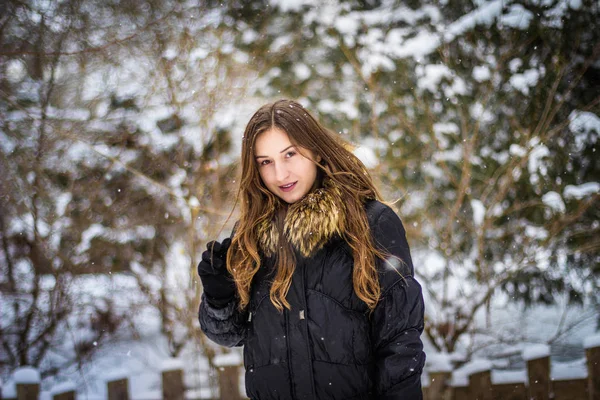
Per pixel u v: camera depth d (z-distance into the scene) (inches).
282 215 64.6
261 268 64.1
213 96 175.2
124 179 188.4
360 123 206.1
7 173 160.9
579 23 184.7
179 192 177.5
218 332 66.1
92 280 183.8
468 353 164.7
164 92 183.5
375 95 195.8
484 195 178.5
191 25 181.3
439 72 191.2
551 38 186.9
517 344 183.9
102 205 185.9
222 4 197.3
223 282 63.4
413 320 59.7
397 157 197.2
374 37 198.2
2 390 117.1
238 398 123.4
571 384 118.0
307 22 210.1
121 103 194.9
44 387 164.4
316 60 212.8
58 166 184.4
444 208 198.2
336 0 209.2
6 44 163.3
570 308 204.2
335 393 59.0
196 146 188.4
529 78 187.5
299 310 60.1
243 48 203.8
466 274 177.5
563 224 171.3
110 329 177.8
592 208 187.9
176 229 184.2
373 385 60.5
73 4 163.8
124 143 187.0
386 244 61.6
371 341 61.2
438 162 189.5
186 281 172.7
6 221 172.4
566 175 190.1
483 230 171.0
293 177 63.5
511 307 219.8
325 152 65.1
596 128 185.6
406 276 60.4
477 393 118.5
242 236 64.5
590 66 190.7
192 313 163.2
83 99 189.9
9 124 166.2
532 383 118.3
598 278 195.6
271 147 62.9
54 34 165.0
